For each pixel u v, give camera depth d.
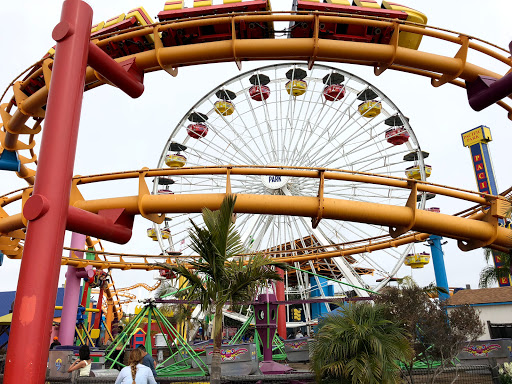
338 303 12.48
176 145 34.16
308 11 11.39
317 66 33.34
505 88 10.38
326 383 11.40
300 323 37.53
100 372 16.84
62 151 6.39
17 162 17.92
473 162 45.94
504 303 29.28
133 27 12.04
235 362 15.46
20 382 5.48
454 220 12.69
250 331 26.58
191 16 12.67
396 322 11.98
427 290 13.91
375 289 30.55
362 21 11.44
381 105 32.53
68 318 21.83
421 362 16.22
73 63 6.80
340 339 11.16
